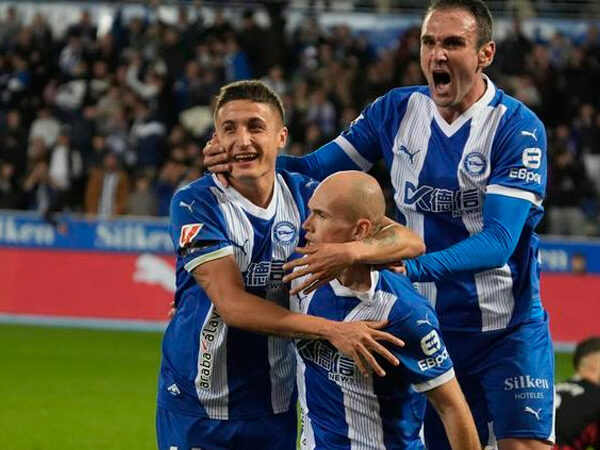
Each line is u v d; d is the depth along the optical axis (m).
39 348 39.50
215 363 14.82
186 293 15.02
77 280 45.56
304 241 14.68
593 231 47.50
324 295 13.66
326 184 13.16
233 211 14.38
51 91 53.22
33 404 31.20
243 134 14.09
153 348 40.03
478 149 16.25
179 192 14.62
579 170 48.03
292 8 59.06
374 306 13.38
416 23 59.28
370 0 61.44
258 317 13.48
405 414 13.81
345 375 13.59
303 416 14.29
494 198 15.89
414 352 13.31
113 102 51.59
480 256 15.00
